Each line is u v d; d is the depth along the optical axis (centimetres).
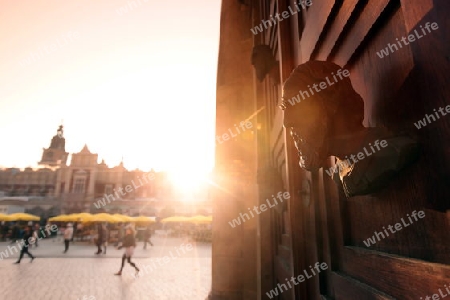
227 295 477
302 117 75
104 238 1611
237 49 546
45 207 4191
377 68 75
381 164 60
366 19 78
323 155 75
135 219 2486
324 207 122
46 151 6009
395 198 68
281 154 243
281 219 259
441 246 52
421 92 53
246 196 505
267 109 330
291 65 183
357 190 68
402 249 66
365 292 79
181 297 673
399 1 64
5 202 4028
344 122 71
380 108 73
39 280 846
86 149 4738
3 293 694
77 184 4591
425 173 55
